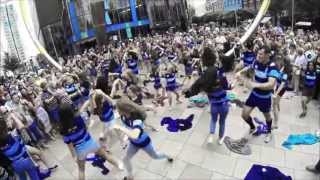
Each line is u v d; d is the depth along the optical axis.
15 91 9.86
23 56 51.09
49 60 16.28
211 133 5.40
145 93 9.16
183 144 5.73
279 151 5.11
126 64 10.22
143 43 19.27
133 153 4.32
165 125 6.76
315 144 5.23
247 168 4.71
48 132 6.99
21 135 6.02
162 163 5.15
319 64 6.70
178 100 8.12
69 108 4.11
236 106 7.23
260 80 4.85
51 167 5.71
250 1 37.47
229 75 9.23
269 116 5.24
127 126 4.25
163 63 12.02
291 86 8.34
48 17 31.70
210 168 4.84
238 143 5.46
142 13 44.97
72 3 38.44
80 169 4.47
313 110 6.78
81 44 40.38
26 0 16.08
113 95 6.64
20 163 4.20
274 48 6.73
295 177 4.39
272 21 34.41
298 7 32.47
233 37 15.27
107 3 40.03
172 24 49.53
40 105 6.97
